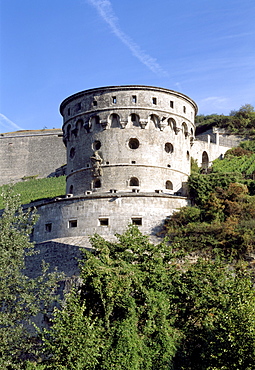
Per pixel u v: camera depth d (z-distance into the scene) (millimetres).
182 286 38188
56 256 57688
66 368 34062
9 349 41750
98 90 66750
